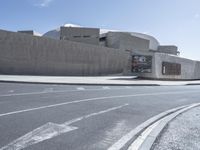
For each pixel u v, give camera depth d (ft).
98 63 149.69
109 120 30.96
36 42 115.96
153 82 112.06
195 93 75.97
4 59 104.01
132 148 20.95
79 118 30.86
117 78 122.42
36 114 31.50
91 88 69.72
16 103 38.50
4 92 50.83
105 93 59.31
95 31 221.05
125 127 28.04
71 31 221.25
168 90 80.43
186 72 164.76
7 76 95.96
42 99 44.04
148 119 33.14
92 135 24.17
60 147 20.27
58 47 126.00
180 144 22.06
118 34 229.04
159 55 133.80
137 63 128.26
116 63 162.81
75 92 57.47
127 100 49.83
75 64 135.33
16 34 108.06
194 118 34.30
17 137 22.12
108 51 156.97
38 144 20.68
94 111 35.96
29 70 113.39
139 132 26.20
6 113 31.17
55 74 124.77
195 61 180.14
